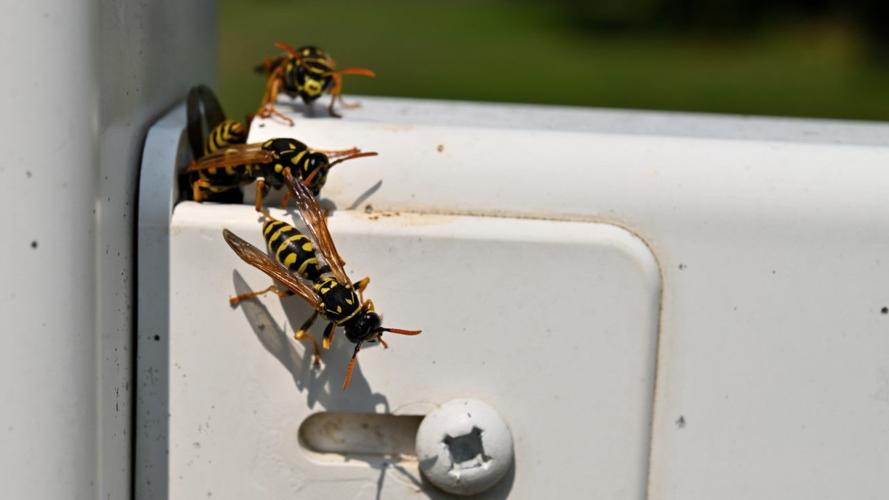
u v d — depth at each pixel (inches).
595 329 10.9
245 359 10.8
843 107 51.9
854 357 10.9
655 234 10.9
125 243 10.6
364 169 11.0
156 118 11.1
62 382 10.1
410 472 10.9
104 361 10.4
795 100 52.8
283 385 10.9
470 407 10.8
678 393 11.0
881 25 63.4
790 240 10.9
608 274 10.8
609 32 65.9
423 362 10.9
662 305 10.9
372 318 10.8
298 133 11.2
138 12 10.8
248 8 65.2
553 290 10.8
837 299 10.9
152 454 10.9
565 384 10.9
